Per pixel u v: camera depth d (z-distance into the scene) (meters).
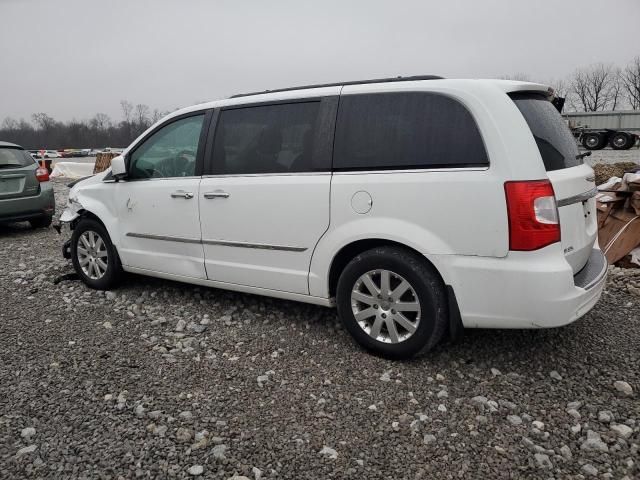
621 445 2.51
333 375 3.23
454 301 3.06
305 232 3.55
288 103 3.71
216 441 2.57
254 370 3.32
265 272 3.81
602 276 3.25
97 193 4.91
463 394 2.99
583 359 3.38
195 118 4.23
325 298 3.61
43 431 2.66
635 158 19.36
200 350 3.64
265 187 3.70
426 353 3.47
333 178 3.40
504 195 2.83
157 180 4.41
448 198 2.98
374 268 3.30
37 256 6.71
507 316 2.94
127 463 2.42
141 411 2.84
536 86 3.27
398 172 3.17
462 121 3.01
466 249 2.96
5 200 7.87
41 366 3.40
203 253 4.16
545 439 2.58
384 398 2.96
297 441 2.57
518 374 3.20
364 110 3.37
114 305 4.59
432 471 2.36
